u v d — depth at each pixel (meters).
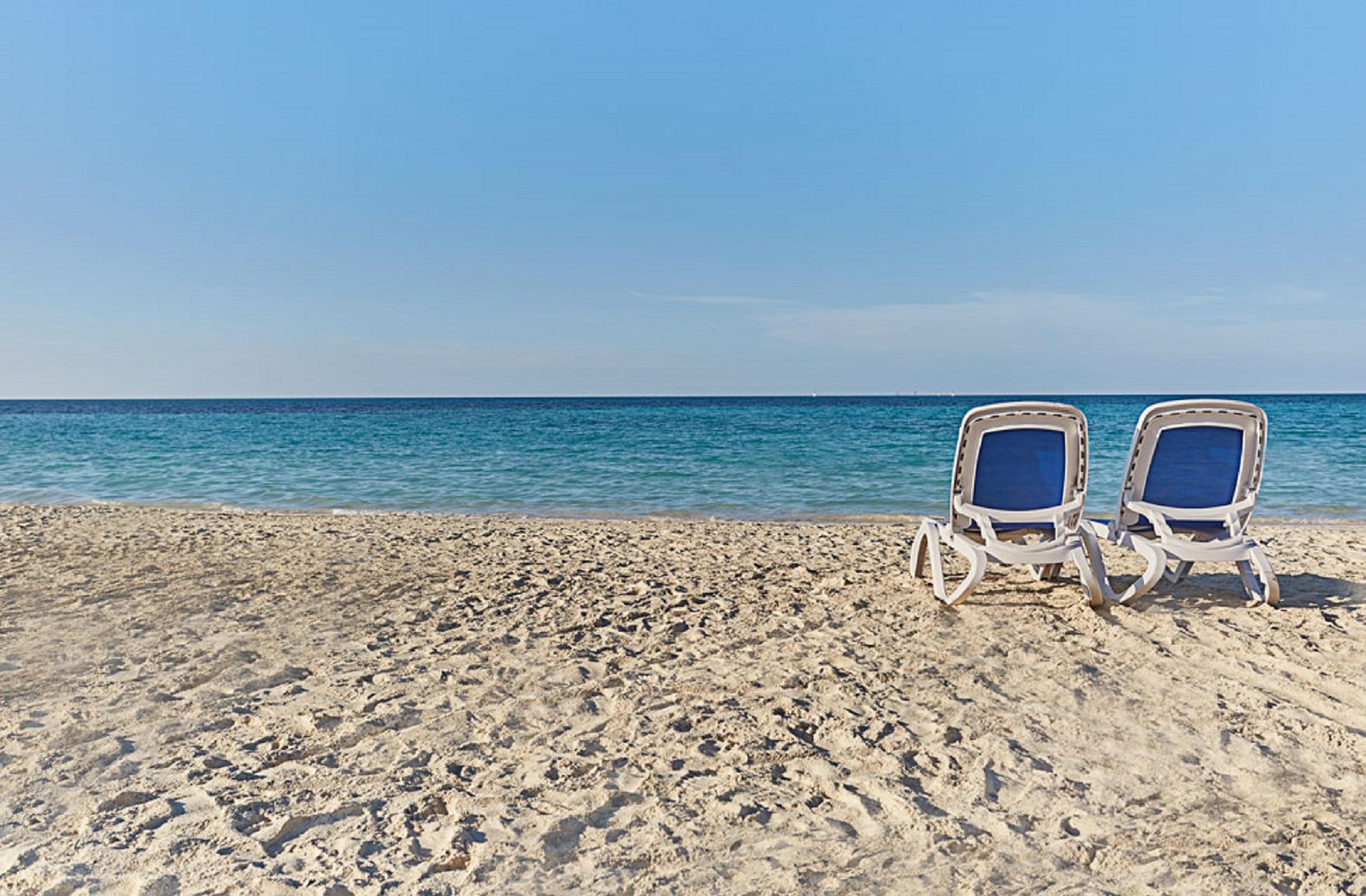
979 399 159.88
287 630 5.46
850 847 2.75
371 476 19.27
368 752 3.53
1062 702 4.06
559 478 18.61
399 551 8.64
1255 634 5.12
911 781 3.24
